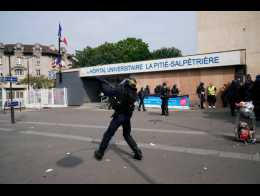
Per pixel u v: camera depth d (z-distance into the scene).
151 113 17.30
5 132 11.12
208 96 19.52
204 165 5.54
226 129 9.84
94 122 13.36
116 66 27.97
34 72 75.25
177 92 20.44
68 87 33.16
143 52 62.00
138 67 25.98
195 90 22.47
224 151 6.65
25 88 29.31
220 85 21.05
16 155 6.89
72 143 8.23
